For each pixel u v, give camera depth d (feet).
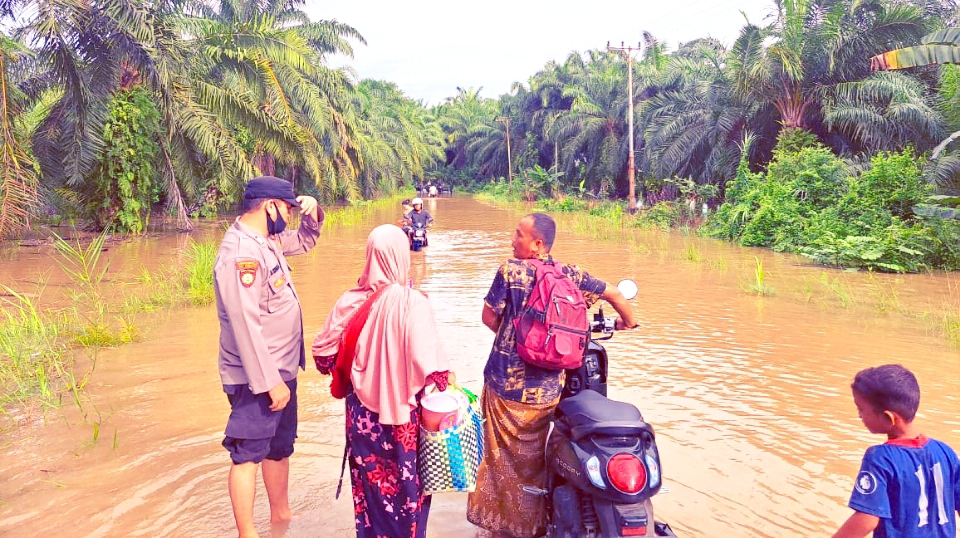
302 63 77.00
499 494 11.51
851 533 7.88
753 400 18.72
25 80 68.39
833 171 61.98
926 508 7.70
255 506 12.92
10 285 37.35
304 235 13.37
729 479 13.80
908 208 53.42
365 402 10.34
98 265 45.78
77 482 13.62
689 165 94.22
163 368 21.57
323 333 11.00
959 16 75.82
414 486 10.18
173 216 85.40
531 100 191.93
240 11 99.04
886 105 71.00
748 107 83.76
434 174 306.14
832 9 72.18
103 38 55.72
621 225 83.20
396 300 10.32
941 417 17.38
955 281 41.16
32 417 17.30
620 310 12.01
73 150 62.28
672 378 20.76
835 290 36.27
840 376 20.98
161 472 14.11
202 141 66.28
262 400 11.06
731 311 31.17
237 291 10.66
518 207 145.38
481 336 25.77
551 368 11.00
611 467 9.70
